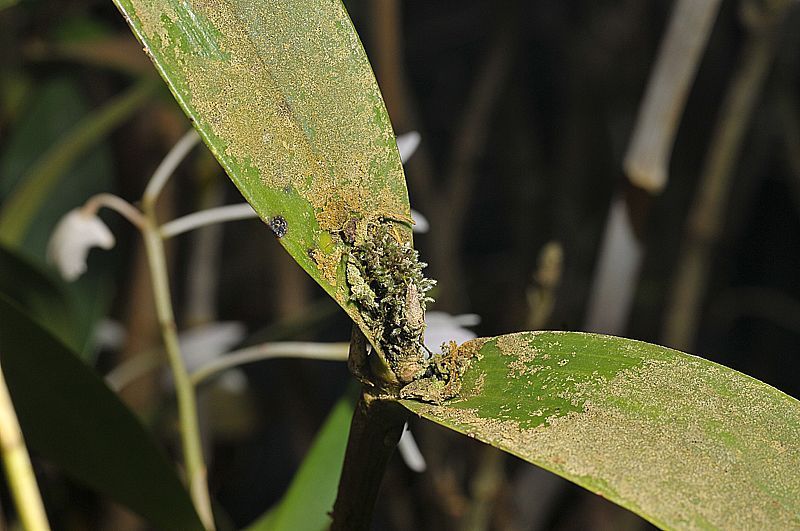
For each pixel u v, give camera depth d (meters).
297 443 1.01
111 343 0.77
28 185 0.61
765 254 1.34
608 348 0.35
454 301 0.94
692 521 0.32
